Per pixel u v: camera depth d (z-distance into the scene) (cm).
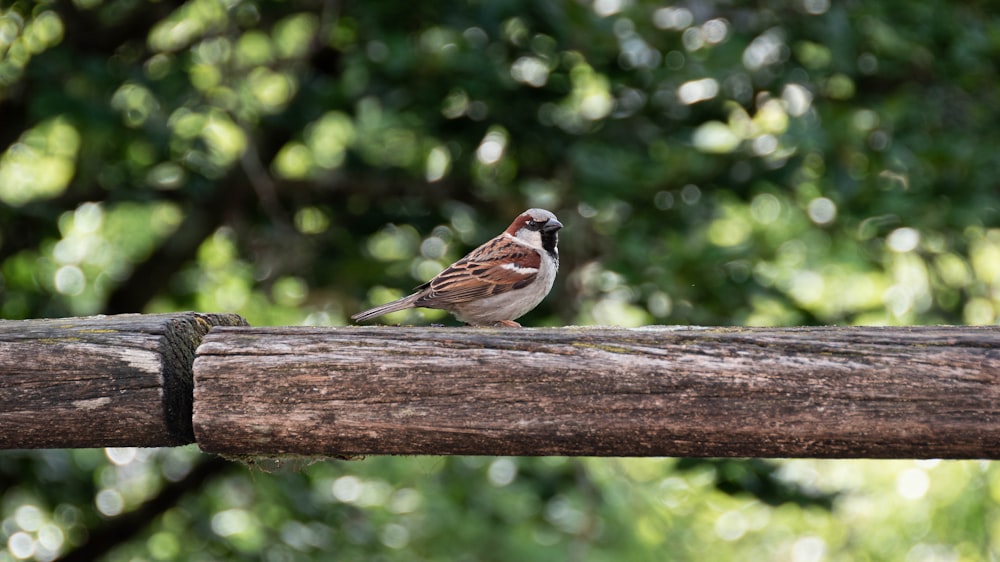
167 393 392
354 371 381
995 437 367
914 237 1285
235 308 1491
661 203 1201
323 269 1305
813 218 1289
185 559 1395
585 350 379
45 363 390
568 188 1208
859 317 1234
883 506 1605
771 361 374
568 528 1480
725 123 1248
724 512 1636
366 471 1418
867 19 1205
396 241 1395
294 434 383
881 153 1189
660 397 376
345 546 1355
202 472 1356
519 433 379
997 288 1288
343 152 1391
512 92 1202
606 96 1352
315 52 1314
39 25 1265
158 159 1180
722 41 1195
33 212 1166
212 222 1343
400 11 1145
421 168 1395
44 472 1187
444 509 1482
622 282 1182
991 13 1280
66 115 1073
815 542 1722
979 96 1259
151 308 1447
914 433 370
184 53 1210
